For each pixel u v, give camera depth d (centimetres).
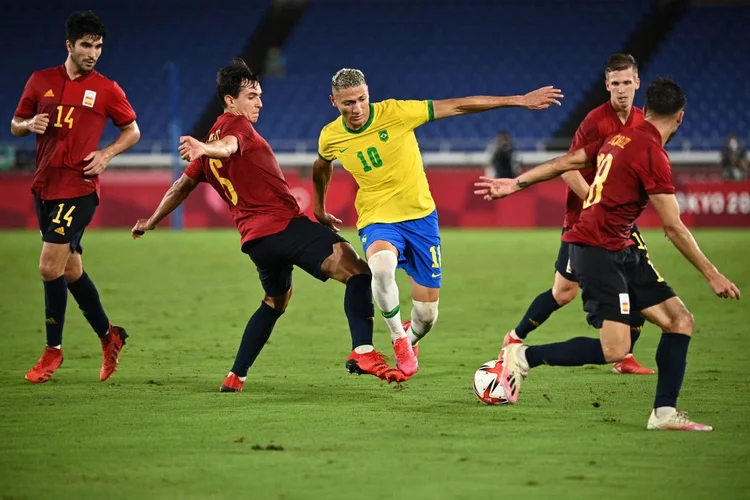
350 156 2694
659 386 2150
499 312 4338
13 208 9519
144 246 7706
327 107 11838
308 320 4169
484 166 10519
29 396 2562
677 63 11944
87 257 6888
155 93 12038
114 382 2784
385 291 2525
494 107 2669
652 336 3694
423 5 13000
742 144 11188
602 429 2144
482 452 1939
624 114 2819
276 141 11294
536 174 2264
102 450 1973
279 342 3575
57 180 2758
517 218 9462
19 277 5759
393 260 2580
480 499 1634
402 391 2628
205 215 9581
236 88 2569
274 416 2294
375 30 12769
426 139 11369
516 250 7256
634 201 2147
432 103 2691
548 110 11669
